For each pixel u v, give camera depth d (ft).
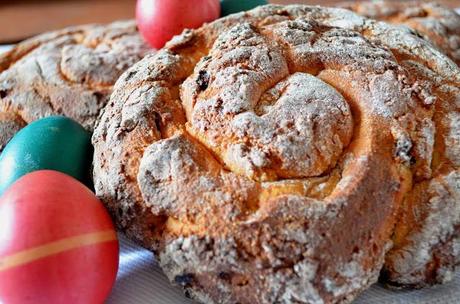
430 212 0.92
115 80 1.27
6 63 1.38
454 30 1.38
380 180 0.90
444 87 1.01
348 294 0.89
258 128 0.92
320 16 1.15
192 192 0.90
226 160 0.92
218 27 1.11
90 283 0.90
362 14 1.43
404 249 0.93
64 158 1.07
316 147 0.91
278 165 0.90
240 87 0.95
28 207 0.88
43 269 0.86
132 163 0.96
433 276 0.94
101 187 0.99
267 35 1.05
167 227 0.93
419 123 0.95
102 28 1.44
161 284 1.00
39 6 2.04
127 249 1.05
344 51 1.01
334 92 0.95
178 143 0.93
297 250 0.86
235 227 0.88
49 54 1.34
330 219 0.87
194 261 0.89
